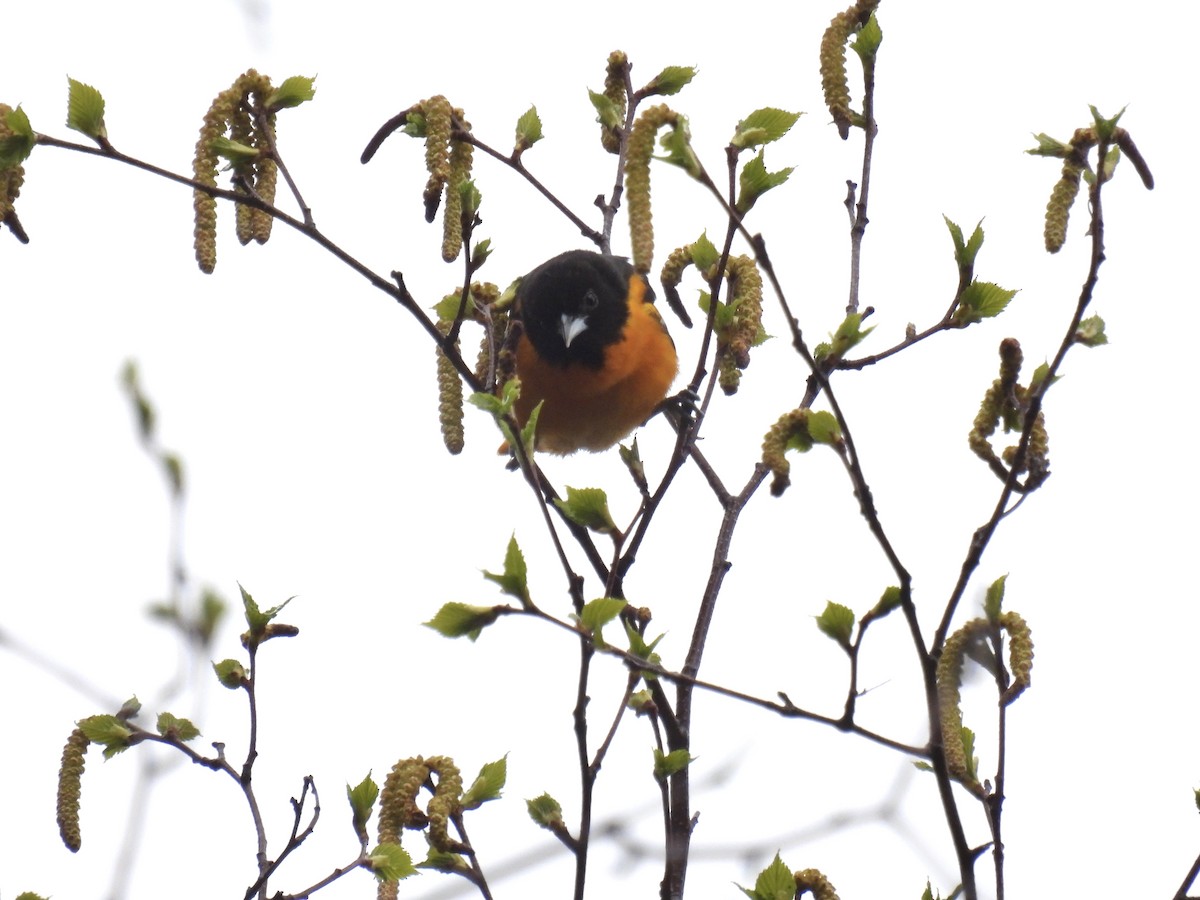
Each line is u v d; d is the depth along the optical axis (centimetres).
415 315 751
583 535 768
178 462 723
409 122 820
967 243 758
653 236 651
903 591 556
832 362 728
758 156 711
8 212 728
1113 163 623
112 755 691
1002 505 575
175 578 709
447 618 557
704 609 753
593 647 561
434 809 631
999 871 569
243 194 742
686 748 701
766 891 636
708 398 748
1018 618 609
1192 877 623
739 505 783
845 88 837
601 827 668
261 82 776
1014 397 604
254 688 711
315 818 676
